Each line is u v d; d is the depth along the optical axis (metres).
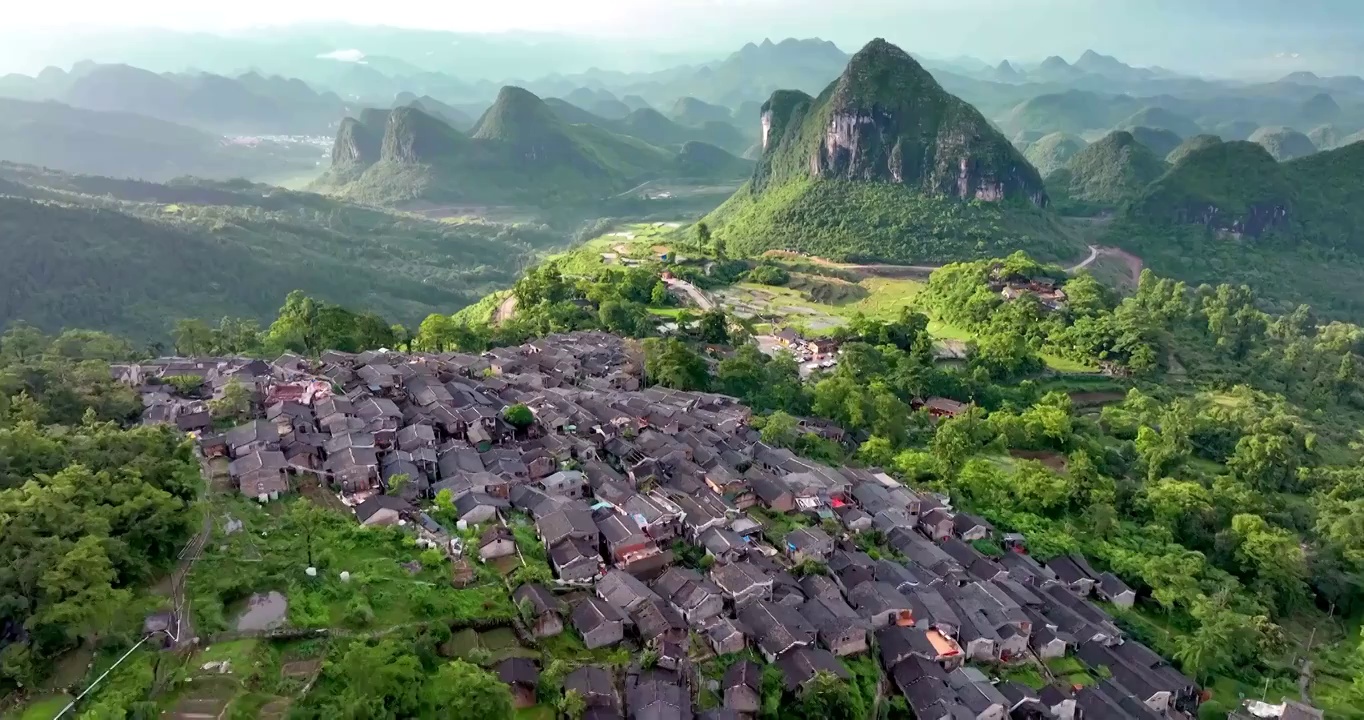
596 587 78.06
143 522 68.19
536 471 98.94
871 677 77.12
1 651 56.47
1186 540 122.25
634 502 91.75
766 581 82.12
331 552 74.81
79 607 57.12
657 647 71.25
